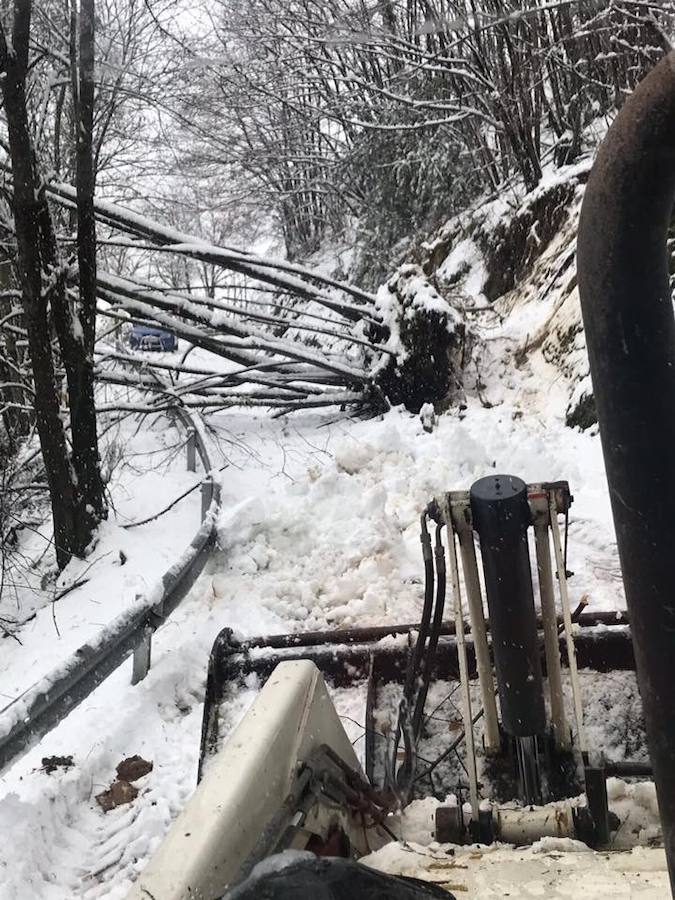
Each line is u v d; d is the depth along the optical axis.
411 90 16.89
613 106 11.91
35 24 9.12
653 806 2.63
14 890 3.49
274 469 9.53
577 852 2.05
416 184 18.34
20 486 9.12
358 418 11.57
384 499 7.03
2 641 6.88
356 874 1.29
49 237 7.86
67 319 8.10
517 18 11.36
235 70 17.19
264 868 1.25
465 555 2.86
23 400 10.50
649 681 0.85
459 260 14.23
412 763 3.07
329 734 2.35
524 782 2.80
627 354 0.85
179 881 1.53
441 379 10.88
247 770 1.84
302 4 16.86
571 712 3.45
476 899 1.77
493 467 7.73
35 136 9.10
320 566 6.39
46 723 4.20
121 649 4.90
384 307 11.66
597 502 6.98
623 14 10.02
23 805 3.96
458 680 3.71
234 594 6.23
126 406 10.79
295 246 25.81
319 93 18.72
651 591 0.84
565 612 2.79
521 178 14.51
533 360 10.55
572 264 10.83
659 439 0.84
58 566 8.21
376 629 4.11
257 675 4.05
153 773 4.36
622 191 0.86
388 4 15.44
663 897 1.69
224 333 11.76
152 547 7.91
